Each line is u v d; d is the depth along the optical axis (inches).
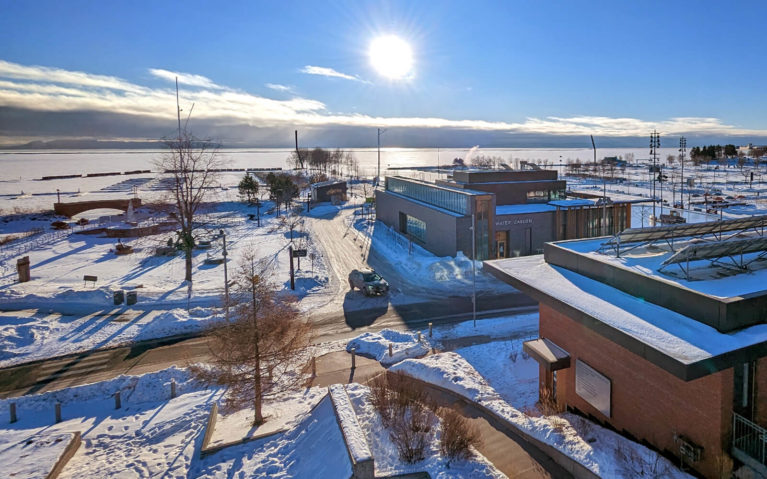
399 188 2684.5
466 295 1405.0
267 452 601.6
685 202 3380.9
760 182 4854.8
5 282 1578.5
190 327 1159.0
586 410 681.0
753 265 677.9
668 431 537.0
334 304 1344.7
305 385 858.1
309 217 3302.2
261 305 716.0
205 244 2218.3
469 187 2098.9
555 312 747.4
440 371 839.1
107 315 1251.2
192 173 1705.2
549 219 1937.7
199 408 766.5
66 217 3292.3
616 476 495.8
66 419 754.2
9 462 574.6
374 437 588.7
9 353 1011.9
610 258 754.8
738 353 470.0
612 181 5211.6
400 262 1851.6
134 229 2539.4
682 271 658.2
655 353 480.1
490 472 522.9
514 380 858.8
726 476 476.4
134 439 673.6
